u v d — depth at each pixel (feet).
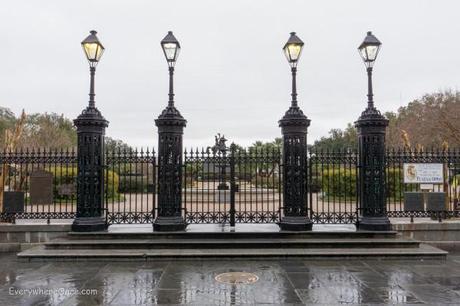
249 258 29.40
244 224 38.14
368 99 35.96
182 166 35.76
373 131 34.88
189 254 29.30
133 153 36.40
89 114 34.19
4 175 36.68
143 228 35.27
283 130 35.47
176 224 33.76
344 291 21.90
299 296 21.03
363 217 34.76
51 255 29.07
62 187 35.88
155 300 20.45
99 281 23.89
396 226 35.19
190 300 20.45
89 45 34.45
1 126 161.89
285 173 34.86
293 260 29.19
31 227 34.35
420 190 39.63
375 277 24.72
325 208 54.39
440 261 29.12
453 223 35.17
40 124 152.05
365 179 34.83
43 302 20.17
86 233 32.55
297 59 35.70
